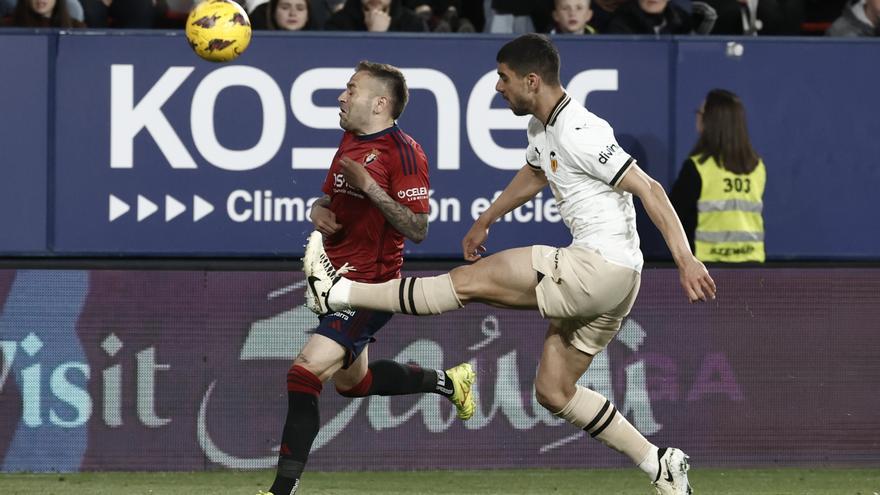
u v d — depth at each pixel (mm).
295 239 25688
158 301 25219
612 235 18953
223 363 25344
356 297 19578
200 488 23641
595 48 25906
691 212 25922
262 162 25594
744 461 26062
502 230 25891
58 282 25016
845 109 26359
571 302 18984
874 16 29875
